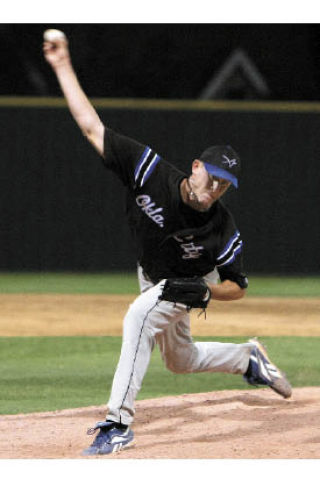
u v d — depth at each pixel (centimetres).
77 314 4181
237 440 1822
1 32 11181
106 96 11006
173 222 1711
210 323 3897
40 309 4347
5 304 4534
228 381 2670
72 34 11119
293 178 6159
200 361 2033
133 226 1772
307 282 5800
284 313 4250
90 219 6138
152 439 1845
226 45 11375
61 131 6100
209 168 1662
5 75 11156
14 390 2497
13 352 3184
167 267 1784
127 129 6138
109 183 6112
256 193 6144
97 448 1730
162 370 2859
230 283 1802
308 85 11388
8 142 6100
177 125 6141
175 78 11231
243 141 6144
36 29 11256
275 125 6138
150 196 1712
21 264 6147
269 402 2230
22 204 6131
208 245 1738
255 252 6175
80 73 10969
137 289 5250
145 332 1755
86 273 6156
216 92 11162
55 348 3272
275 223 6166
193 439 1839
